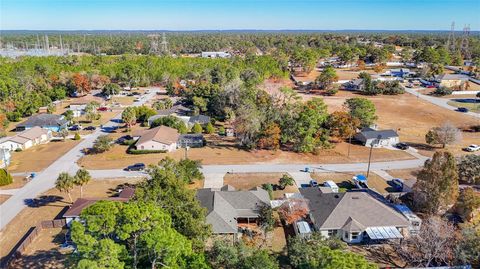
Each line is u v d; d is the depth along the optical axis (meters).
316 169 65.50
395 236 41.66
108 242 27.00
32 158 70.69
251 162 68.50
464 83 136.12
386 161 69.31
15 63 157.75
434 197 45.72
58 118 92.69
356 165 67.44
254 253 34.81
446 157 45.47
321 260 30.11
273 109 81.19
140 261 31.53
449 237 38.59
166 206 37.22
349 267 25.80
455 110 108.94
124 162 68.12
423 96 127.50
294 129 73.81
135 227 28.62
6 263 38.00
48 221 45.12
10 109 101.31
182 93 127.19
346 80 153.25
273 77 144.75
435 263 38.22
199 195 49.06
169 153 72.94
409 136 85.44
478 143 80.06
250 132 75.12
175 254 28.75
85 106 106.94
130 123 90.69
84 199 49.06
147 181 41.78
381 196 51.75
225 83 113.75
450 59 188.88
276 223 47.41
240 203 48.44
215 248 36.97
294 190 57.00
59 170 64.38
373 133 78.94
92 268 25.06
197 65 159.50
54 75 138.50
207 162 68.25
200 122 92.94
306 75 167.00
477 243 36.75
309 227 43.88
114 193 55.31
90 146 77.75
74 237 27.23
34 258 39.28
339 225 43.53
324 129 76.31
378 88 130.50
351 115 86.19
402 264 39.09
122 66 157.75
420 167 66.31
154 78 149.12
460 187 55.47
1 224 46.56
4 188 57.00
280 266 38.06
